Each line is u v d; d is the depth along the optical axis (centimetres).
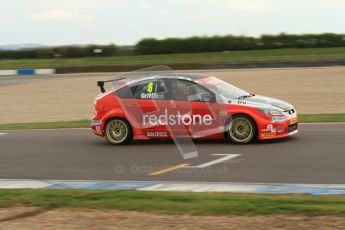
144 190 1894
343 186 1853
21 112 5112
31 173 2331
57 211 1634
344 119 3484
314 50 14262
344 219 1416
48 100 6031
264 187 1886
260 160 2356
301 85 6512
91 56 15750
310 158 2347
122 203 1673
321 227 1362
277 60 10975
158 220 1488
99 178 2178
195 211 1553
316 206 1537
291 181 1969
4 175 2311
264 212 1510
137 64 11950
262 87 6481
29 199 1781
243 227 1392
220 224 1425
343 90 5834
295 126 2817
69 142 3095
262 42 15325
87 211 1617
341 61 10138
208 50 15462
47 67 12888
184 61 12962
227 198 1678
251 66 10675
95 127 2961
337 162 2248
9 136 3428
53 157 2673
